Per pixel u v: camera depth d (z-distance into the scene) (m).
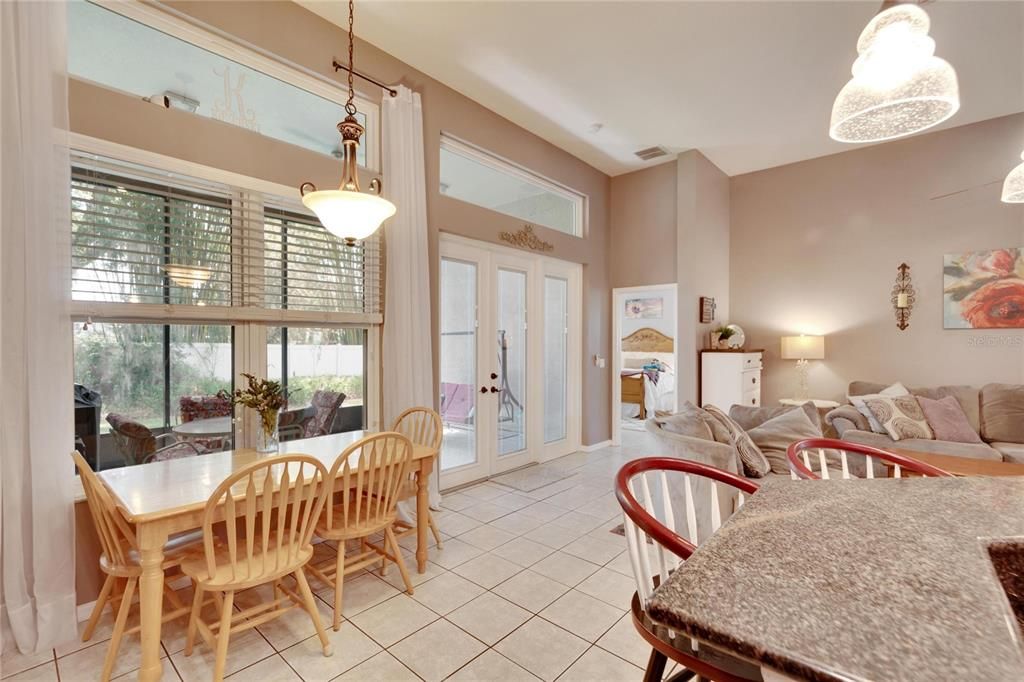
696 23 3.05
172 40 2.56
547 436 5.15
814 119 4.36
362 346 3.37
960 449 3.66
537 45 3.31
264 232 2.81
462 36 3.23
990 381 4.33
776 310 5.51
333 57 3.12
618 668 1.87
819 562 0.74
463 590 2.45
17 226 1.92
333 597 2.38
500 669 1.86
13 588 1.94
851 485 1.19
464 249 4.20
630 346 8.81
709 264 5.36
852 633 0.55
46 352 1.97
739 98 3.99
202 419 2.61
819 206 5.24
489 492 4.02
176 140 2.46
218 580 1.74
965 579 0.68
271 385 2.53
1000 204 4.29
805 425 3.06
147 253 2.38
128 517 1.66
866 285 4.95
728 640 0.55
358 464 2.17
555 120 4.43
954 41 3.18
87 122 2.18
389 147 3.38
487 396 4.43
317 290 3.04
